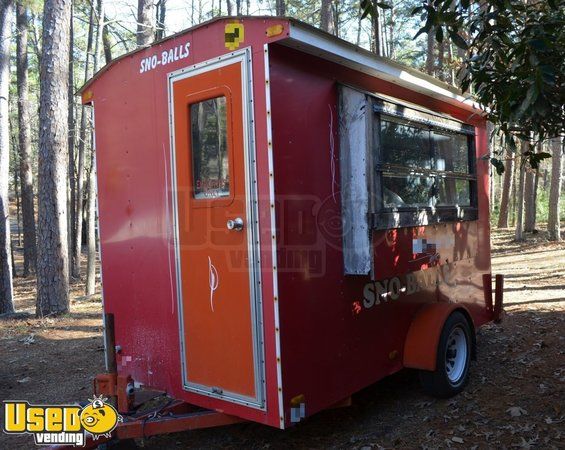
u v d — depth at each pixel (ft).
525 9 11.31
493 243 58.54
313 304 10.89
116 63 13.03
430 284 15.14
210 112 11.01
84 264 73.10
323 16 37.96
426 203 14.35
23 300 45.24
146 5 38.86
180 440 12.81
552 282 31.60
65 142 29.99
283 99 10.28
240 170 10.44
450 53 51.01
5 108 34.47
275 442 12.45
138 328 12.89
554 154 54.39
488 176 19.08
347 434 12.73
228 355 10.84
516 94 10.82
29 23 61.21
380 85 13.12
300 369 10.48
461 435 12.32
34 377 18.30
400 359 13.89
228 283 10.77
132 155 12.75
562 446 11.41
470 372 16.44
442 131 15.49
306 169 10.80
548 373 15.78
